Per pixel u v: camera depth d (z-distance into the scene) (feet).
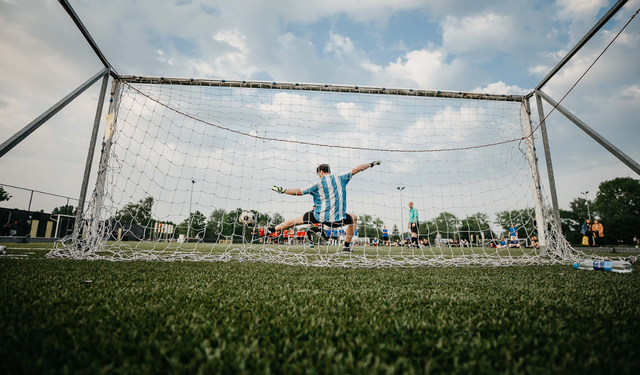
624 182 178.19
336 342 3.66
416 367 2.96
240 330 3.98
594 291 7.39
